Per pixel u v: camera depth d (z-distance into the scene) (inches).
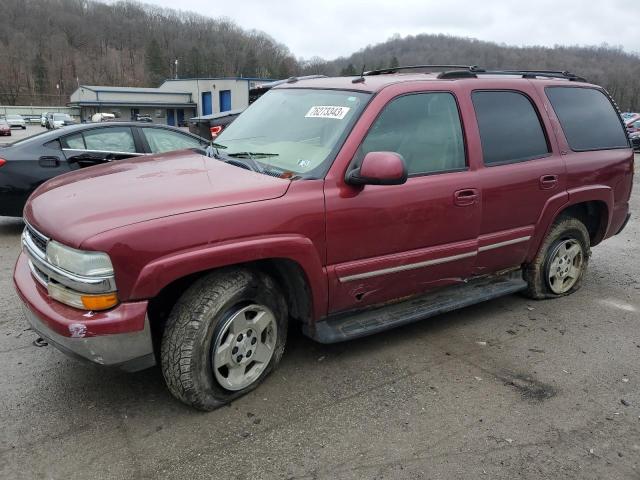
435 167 146.5
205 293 114.2
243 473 103.2
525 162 166.2
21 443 109.3
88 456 106.3
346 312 139.7
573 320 179.0
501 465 107.8
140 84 4788.4
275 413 121.6
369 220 132.1
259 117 162.6
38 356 143.1
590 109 194.1
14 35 4670.3
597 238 204.1
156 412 120.6
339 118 138.1
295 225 120.4
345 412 122.9
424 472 105.0
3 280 199.2
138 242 103.0
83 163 263.4
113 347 105.3
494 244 161.8
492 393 133.0
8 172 247.4
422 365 145.3
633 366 149.3
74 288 104.2
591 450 113.3
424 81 148.6
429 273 149.3
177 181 122.9
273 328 128.0
